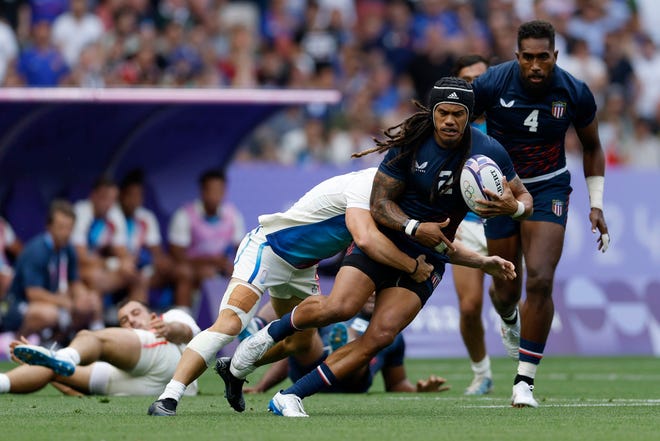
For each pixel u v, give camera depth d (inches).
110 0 2758.4
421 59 2839.6
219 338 935.7
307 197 952.9
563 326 2145.7
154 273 2082.9
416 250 925.8
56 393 1273.4
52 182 2127.2
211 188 2097.7
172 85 2618.1
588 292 2181.3
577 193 2235.5
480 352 1298.0
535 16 3083.2
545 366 1850.4
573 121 1089.4
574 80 1079.0
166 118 2142.0
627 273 2244.1
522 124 1075.9
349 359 919.0
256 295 951.6
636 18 3179.1
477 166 908.6
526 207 928.3
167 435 779.4
